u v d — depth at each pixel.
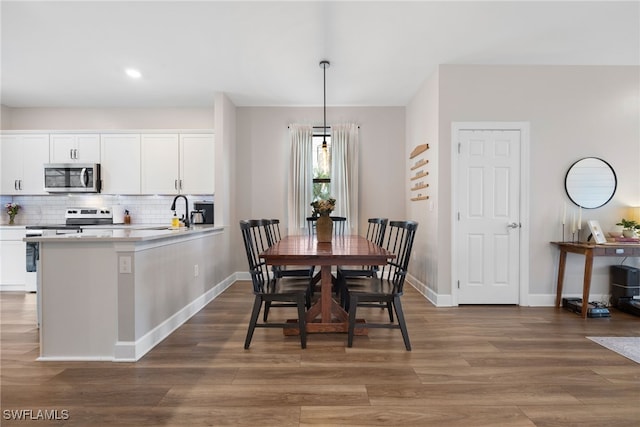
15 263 4.30
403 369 2.12
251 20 2.72
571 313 3.34
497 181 3.61
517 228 3.61
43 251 2.26
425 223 4.05
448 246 3.61
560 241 3.62
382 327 2.46
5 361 2.23
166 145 4.60
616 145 3.63
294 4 2.51
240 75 3.81
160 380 1.97
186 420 1.60
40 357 2.26
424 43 3.12
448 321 3.08
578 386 1.92
